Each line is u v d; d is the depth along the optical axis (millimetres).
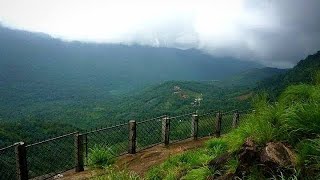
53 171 8859
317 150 3861
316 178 3568
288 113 4840
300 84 6980
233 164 4727
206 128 13430
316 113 4559
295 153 4180
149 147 11312
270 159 4109
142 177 8016
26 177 8203
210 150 7938
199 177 5344
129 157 10211
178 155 8758
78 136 9016
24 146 8102
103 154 9219
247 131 5219
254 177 4062
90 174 8633
